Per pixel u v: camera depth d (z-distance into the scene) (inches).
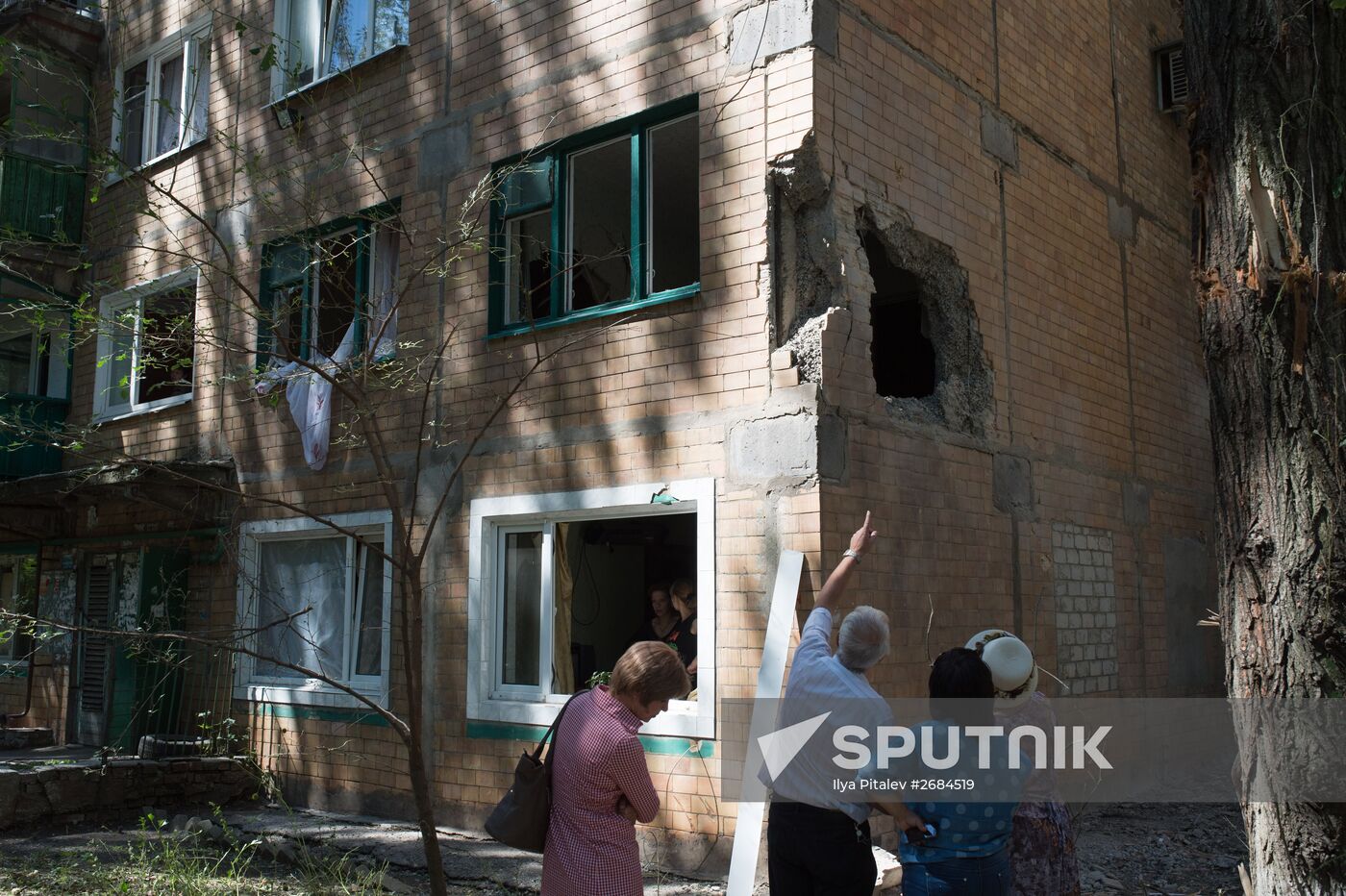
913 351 418.9
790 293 282.5
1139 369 404.5
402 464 357.7
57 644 490.9
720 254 290.2
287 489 395.2
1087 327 377.1
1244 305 178.7
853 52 291.4
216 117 446.9
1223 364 181.6
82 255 487.2
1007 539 322.7
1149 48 443.8
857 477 274.5
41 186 485.1
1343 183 177.5
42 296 475.2
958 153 325.1
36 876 272.7
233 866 271.9
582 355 315.9
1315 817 163.6
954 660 150.9
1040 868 157.5
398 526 211.8
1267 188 178.7
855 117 289.3
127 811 356.2
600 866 153.8
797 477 267.0
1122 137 414.6
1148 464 401.4
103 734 458.6
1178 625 404.5
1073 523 353.7
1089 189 389.1
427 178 365.7
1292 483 170.7
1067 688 336.8
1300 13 181.5
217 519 420.8
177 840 302.2
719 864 268.7
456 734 330.3
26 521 501.4
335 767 364.5
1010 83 354.0
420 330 357.4
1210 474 444.8
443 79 366.6
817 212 283.4
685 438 290.4
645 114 312.2
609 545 357.1
